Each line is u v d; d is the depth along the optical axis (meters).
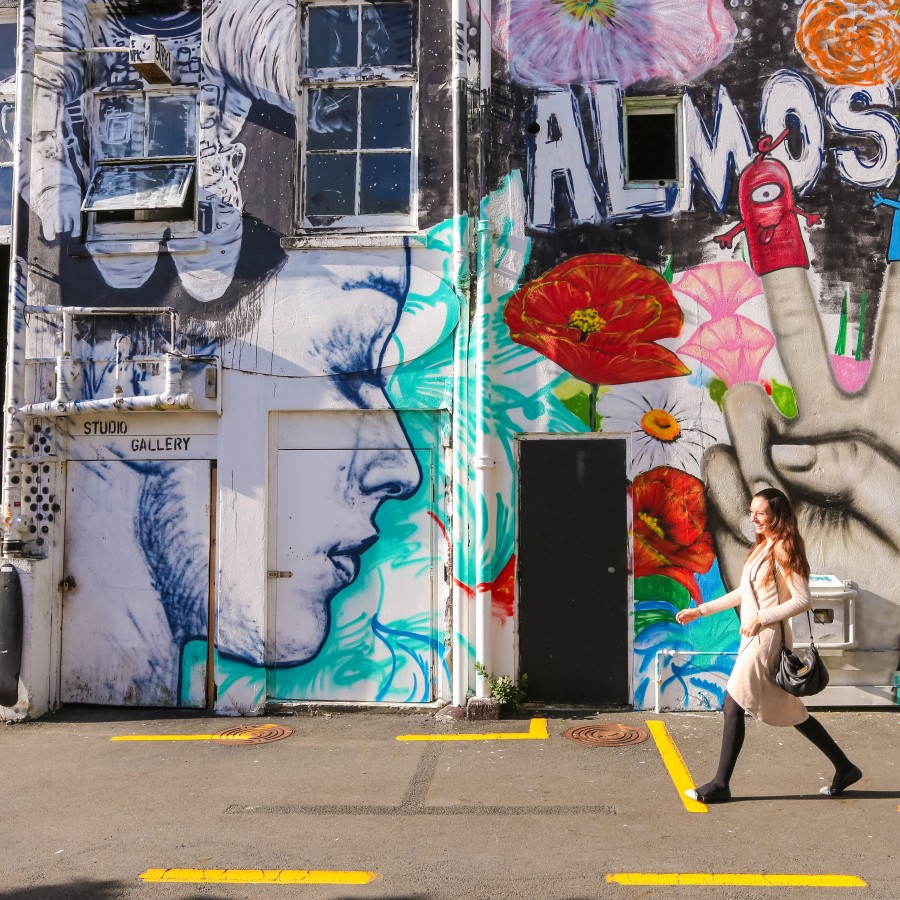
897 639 6.96
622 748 6.14
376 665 7.30
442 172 7.48
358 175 7.75
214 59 7.75
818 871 4.18
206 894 4.07
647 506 7.14
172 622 7.54
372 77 7.75
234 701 7.30
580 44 7.41
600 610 7.16
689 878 4.12
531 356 7.26
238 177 7.64
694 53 7.34
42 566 7.45
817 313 7.14
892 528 7.02
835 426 7.08
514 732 6.57
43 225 7.84
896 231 7.16
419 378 7.33
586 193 7.32
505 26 7.46
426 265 7.38
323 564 7.40
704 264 7.21
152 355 7.62
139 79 7.96
